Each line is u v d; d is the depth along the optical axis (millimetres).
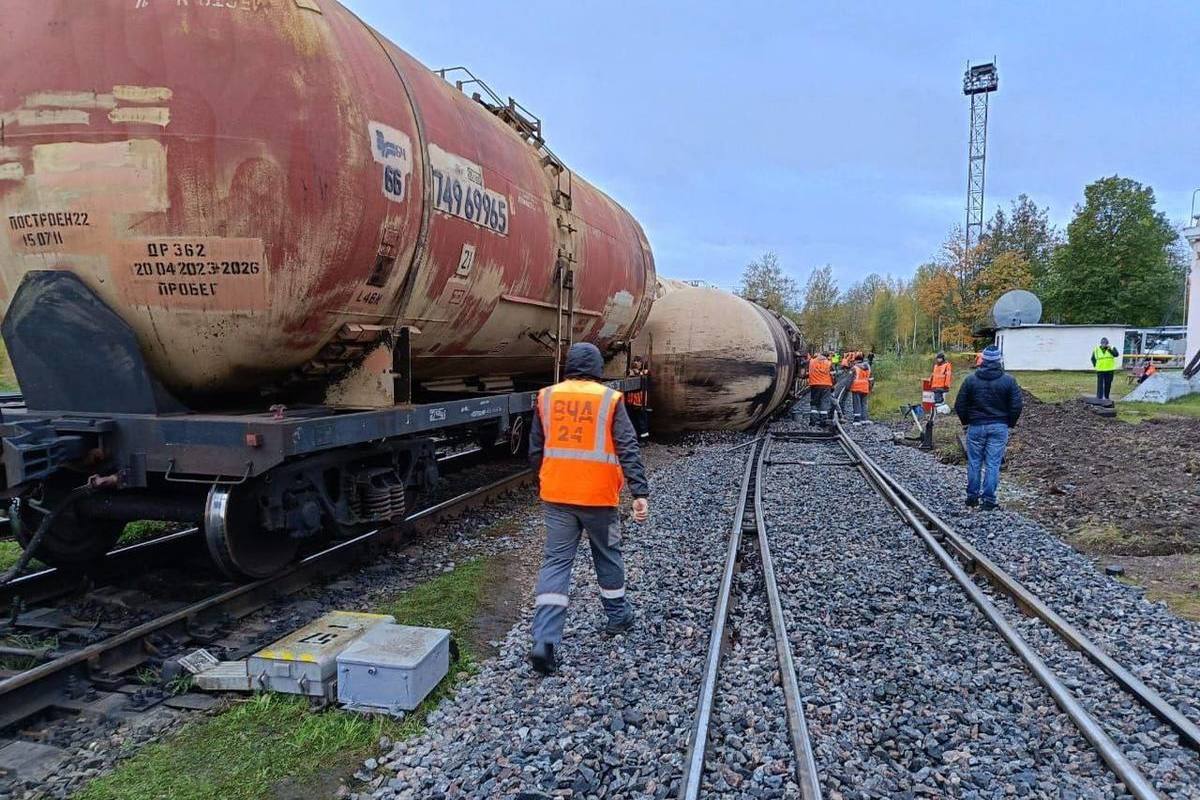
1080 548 7105
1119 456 11945
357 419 5211
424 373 7359
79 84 4324
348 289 5125
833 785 3129
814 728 3594
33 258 4574
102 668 4113
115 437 4637
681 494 9414
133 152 4324
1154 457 11633
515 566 6539
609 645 4648
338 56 4910
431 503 8570
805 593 5566
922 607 5371
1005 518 8148
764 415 17094
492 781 3158
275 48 4535
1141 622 5031
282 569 5496
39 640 4469
